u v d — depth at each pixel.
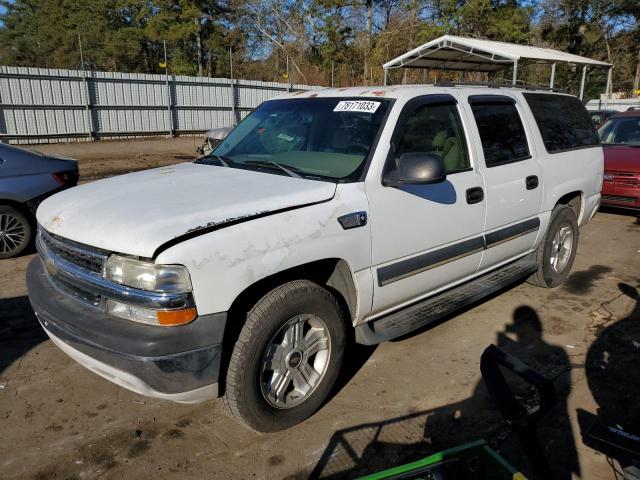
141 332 2.49
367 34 31.34
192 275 2.47
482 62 16.67
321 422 3.15
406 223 3.39
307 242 2.85
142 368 2.45
